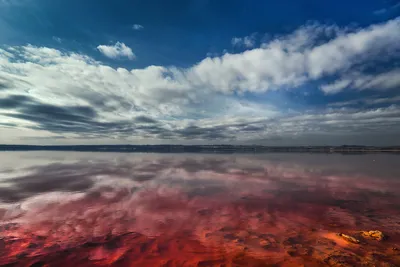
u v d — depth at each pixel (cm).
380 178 1502
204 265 421
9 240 532
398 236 550
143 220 686
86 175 1644
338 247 488
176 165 2458
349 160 3247
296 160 3288
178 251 480
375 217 712
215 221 682
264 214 754
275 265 419
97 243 519
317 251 471
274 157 4184
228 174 1717
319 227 626
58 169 2023
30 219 687
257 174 1719
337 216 726
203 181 1401
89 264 427
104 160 3216
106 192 1073
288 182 1367
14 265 420
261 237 555
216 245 509
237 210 800
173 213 760
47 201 905
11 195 1005
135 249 490
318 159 3522
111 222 665
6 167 2177
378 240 522
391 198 967
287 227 628
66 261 437
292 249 483
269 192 1092
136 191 1101
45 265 422
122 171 1889
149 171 1895
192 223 663
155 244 516
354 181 1395
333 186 1241
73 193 1049
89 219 690
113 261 437
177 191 1107
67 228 614
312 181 1401
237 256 455
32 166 2288
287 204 878
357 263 418
